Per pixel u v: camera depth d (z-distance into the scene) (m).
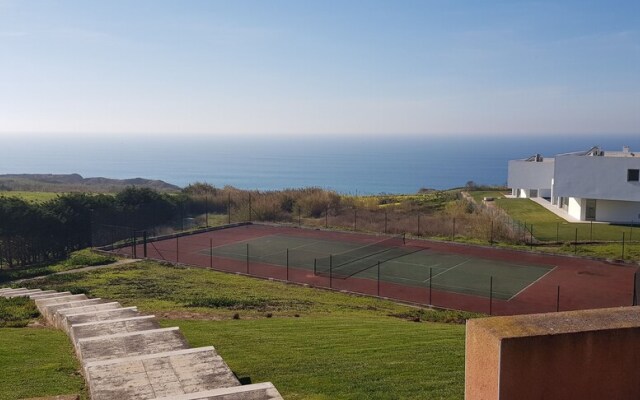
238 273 30.09
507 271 30.25
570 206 48.19
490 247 36.31
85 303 15.34
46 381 8.36
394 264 32.19
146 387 7.18
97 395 6.93
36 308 15.80
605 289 26.34
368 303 23.64
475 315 21.17
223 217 50.53
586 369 4.10
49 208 37.94
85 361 8.36
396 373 9.17
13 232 34.50
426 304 24.02
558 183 44.75
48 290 23.09
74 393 7.75
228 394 6.44
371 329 13.95
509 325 4.17
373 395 7.93
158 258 34.47
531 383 4.01
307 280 28.72
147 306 18.89
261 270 31.17
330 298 24.41
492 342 4.04
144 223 44.62
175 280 27.31
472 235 39.94
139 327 10.61
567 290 26.25
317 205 51.69
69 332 11.29
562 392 4.07
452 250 35.97
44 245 36.69
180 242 39.72
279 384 8.55
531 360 3.99
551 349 4.02
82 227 39.41
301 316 17.34
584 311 4.46
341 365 9.70
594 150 48.06
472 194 63.56
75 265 32.03
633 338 4.16
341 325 14.58
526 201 55.78
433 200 59.66
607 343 4.12
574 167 44.25
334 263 32.56
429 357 10.39
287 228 45.28
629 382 4.20
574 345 4.05
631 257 32.38
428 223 43.28
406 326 15.17
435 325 16.39
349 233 42.53
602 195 43.62
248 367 9.56
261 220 49.03
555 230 40.94
